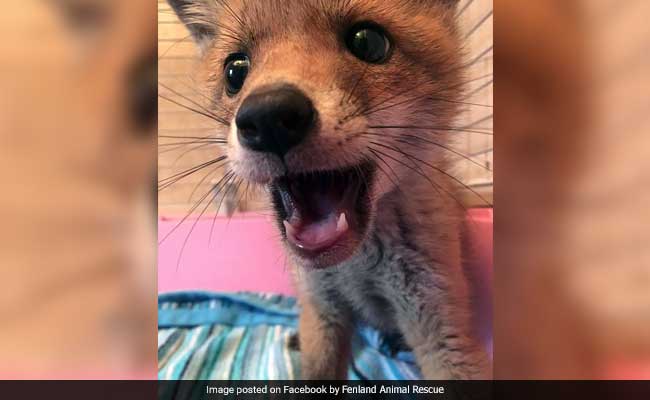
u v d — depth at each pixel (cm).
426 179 12
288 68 9
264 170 9
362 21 11
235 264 21
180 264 21
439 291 12
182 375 15
